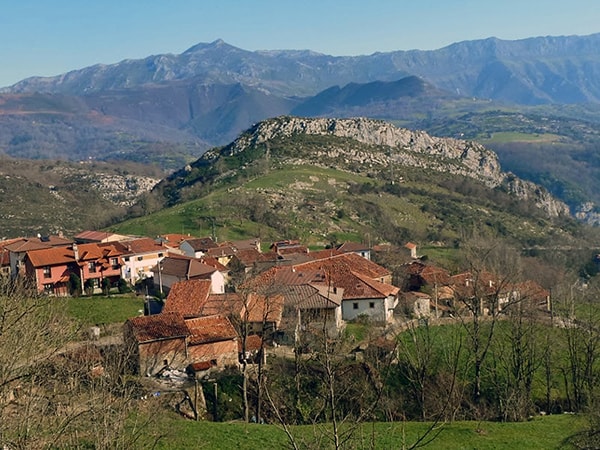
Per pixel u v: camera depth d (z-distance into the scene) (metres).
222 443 37.56
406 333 64.12
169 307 63.12
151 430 35.75
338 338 59.88
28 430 25.05
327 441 29.47
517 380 51.06
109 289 80.56
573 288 87.25
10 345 26.61
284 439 38.12
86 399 31.22
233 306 61.41
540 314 73.12
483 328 64.31
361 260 90.19
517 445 40.88
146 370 50.62
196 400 46.03
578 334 59.03
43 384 31.75
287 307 62.88
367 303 70.25
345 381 49.12
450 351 57.97
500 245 125.31
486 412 50.03
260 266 95.06
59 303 58.81
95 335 55.91
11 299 29.44
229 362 53.66
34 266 76.31
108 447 27.48
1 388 24.03
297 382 48.78
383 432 41.34
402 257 118.38
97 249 83.19
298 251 111.94
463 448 39.94
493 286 75.81
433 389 51.59
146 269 89.06
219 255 102.94
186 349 52.12
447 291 83.56
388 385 52.16
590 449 37.47
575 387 52.50
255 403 48.97
